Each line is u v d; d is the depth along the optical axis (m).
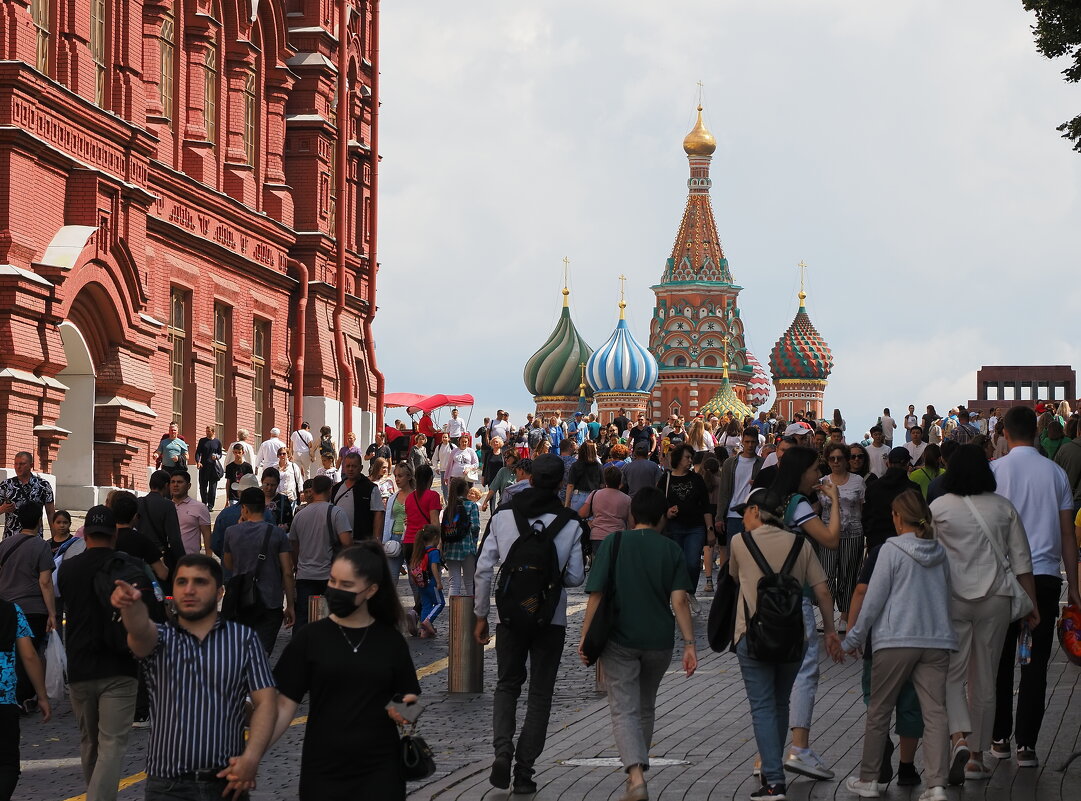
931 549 10.73
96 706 11.51
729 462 23.92
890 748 11.44
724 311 170.38
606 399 157.25
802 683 11.89
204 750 8.13
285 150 46.28
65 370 33.94
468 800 11.40
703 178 173.00
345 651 7.98
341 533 18.45
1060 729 13.56
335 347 47.66
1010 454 12.12
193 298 39.53
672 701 16.02
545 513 12.09
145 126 36.41
